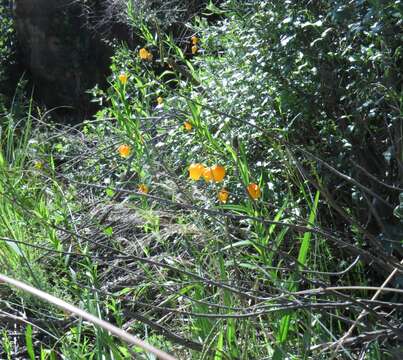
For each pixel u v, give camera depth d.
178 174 1.28
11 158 1.58
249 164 1.14
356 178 1.02
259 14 1.14
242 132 1.14
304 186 1.09
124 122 1.15
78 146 1.59
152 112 1.47
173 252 1.04
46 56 2.69
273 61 1.10
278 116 1.15
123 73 1.37
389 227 0.94
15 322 0.99
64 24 2.66
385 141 0.99
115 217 1.17
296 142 1.12
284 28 1.08
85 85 2.67
